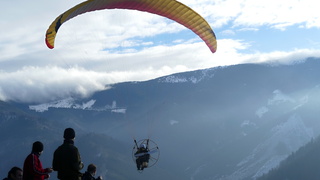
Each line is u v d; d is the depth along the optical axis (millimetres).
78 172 12242
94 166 13484
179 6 24484
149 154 22156
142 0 23797
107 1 22203
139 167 22125
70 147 12258
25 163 12531
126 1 23266
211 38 26250
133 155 22297
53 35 19594
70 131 12461
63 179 12055
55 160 12156
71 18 20938
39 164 12648
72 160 12117
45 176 12805
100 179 13547
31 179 12445
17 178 12078
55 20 19875
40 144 12852
